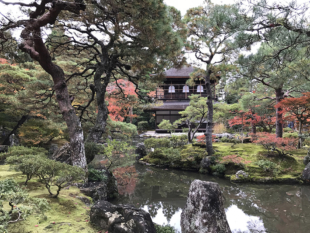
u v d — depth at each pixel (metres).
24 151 6.73
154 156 13.29
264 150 11.88
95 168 7.60
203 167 11.42
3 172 6.54
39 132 11.78
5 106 11.96
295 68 8.24
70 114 6.87
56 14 5.84
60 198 4.87
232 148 13.09
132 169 11.32
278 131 13.70
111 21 6.64
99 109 8.96
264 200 7.59
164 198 7.93
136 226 3.64
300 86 12.85
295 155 11.66
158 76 8.46
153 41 6.33
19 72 10.38
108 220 3.83
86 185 6.29
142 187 9.12
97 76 8.84
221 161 11.20
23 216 3.02
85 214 4.35
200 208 4.41
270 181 9.39
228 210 6.75
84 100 12.11
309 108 11.15
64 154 7.68
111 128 12.74
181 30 8.60
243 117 18.69
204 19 10.87
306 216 6.27
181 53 8.99
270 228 5.56
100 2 5.71
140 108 13.73
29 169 4.41
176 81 31.56
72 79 11.38
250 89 17.12
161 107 29.31
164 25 6.11
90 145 7.86
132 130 12.84
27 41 6.57
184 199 7.84
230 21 6.26
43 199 3.47
